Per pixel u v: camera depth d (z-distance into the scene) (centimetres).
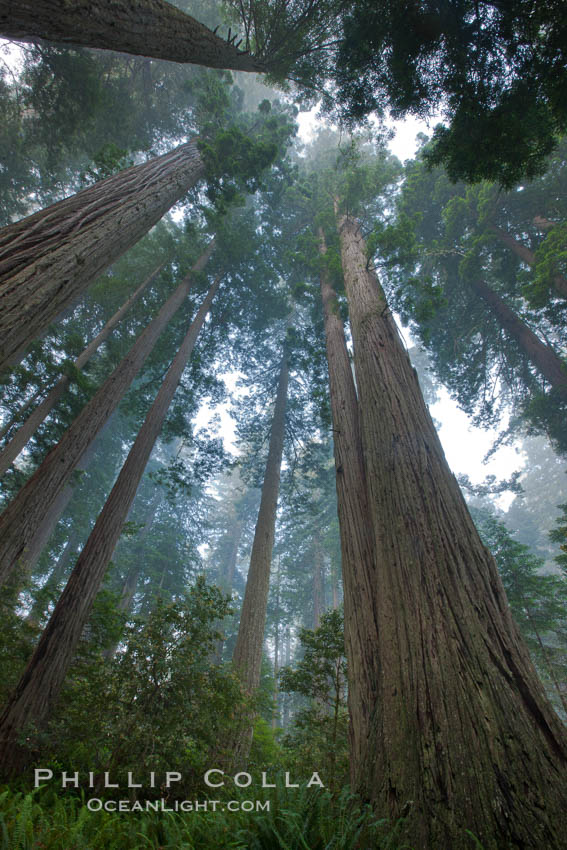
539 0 496
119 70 1686
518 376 1795
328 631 594
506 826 189
